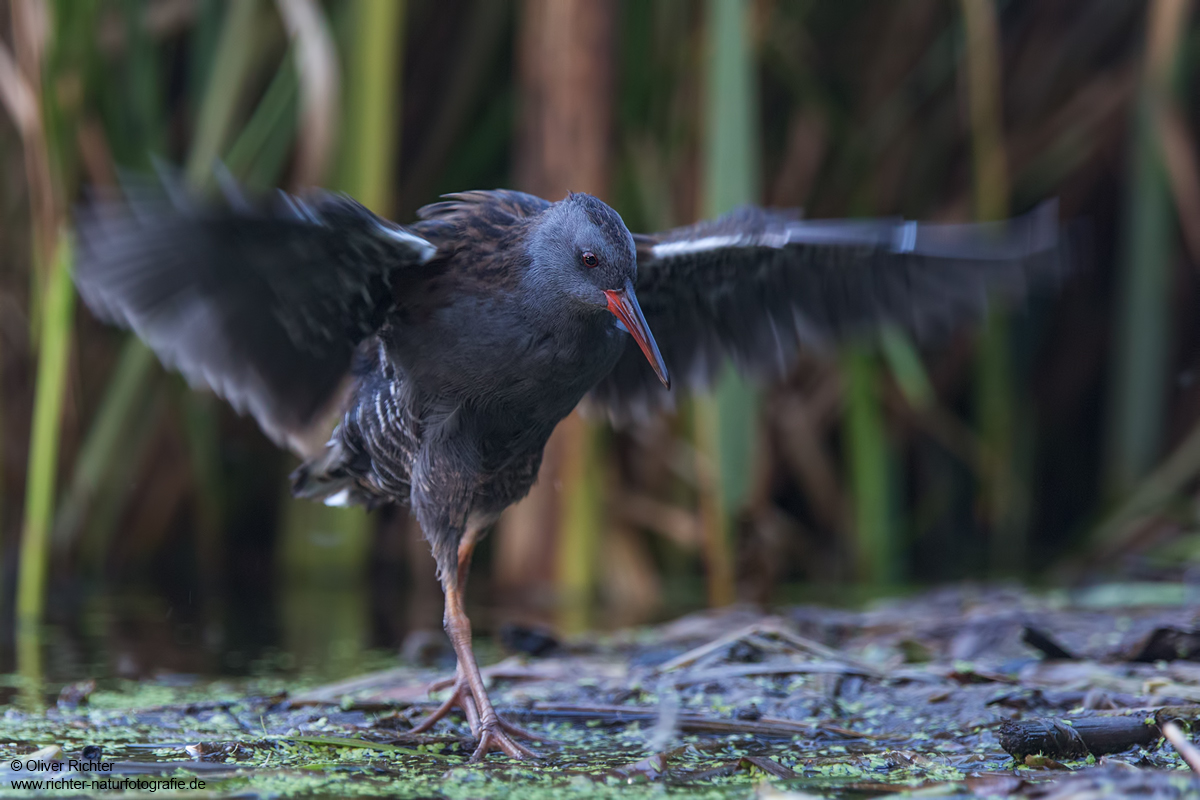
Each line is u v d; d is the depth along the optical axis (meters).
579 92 11.45
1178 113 12.27
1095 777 5.07
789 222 7.08
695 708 6.89
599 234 6.43
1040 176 13.69
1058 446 15.28
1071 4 13.66
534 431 6.92
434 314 6.53
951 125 13.52
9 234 11.79
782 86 13.35
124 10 11.41
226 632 9.72
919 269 7.30
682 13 12.19
